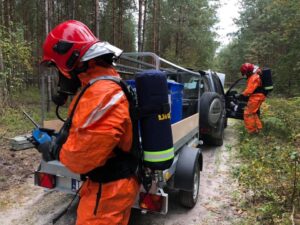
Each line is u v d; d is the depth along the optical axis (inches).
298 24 624.1
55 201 167.2
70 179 134.7
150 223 148.3
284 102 435.2
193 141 206.8
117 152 80.4
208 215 156.7
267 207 142.3
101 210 79.7
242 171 177.8
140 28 639.8
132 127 82.4
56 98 86.7
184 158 153.7
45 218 149.0
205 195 181.3
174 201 172.7
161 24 910.4
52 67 85.4
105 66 80.3
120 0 701.3
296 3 597.6
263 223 141.6
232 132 390.9
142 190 119.2
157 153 88.2
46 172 137.9
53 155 82.7
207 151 288.2
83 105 72.0
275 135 305.7
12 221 145.5
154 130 87.6
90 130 69.7
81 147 70.2
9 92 434.6
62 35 78.1
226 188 192.1
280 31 775.1
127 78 212.5
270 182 167.6
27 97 638.5
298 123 311.7
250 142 268.7
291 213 140.0
